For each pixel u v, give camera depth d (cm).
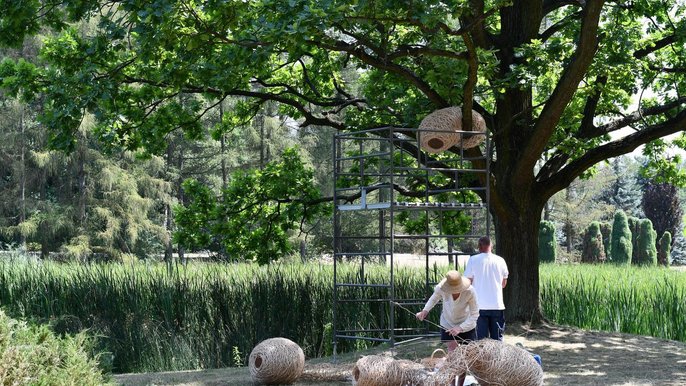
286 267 1941
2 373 555
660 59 1762
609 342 1465
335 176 1309
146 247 4366
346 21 1172
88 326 1496
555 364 1257
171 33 1198
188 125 1672
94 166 4241
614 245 4712
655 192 5972
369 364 907
